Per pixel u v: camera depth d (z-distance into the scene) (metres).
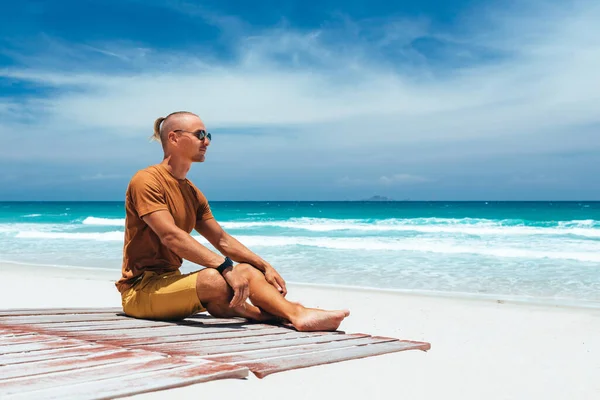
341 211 64.25
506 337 5.27
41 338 3.47
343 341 3.98
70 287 8.71
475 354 4.50
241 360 3.16
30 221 41.69
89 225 33.81
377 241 18.94
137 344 3.39
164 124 4.39
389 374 3.51
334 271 11.59
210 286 4.11
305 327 4.22
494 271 11.39
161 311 4.31
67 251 16.11
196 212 4.64
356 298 7.78
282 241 18.66
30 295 8.01
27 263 13.38
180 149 4.33
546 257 13.85
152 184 4.21
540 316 6.41
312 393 2.99
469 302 7.44
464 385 3.49
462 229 26.44
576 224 30.45
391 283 9.91
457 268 11.91
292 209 75.69
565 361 4.32
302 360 3.27
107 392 2.34
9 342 3.33
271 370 3.03
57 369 2.68
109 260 13.67
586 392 3.48
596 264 12.37
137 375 2.64
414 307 7.04
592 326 5.84
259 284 4.45
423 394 3.22
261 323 4.57
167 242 4.12
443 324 5.96
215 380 2.94
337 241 18.73
